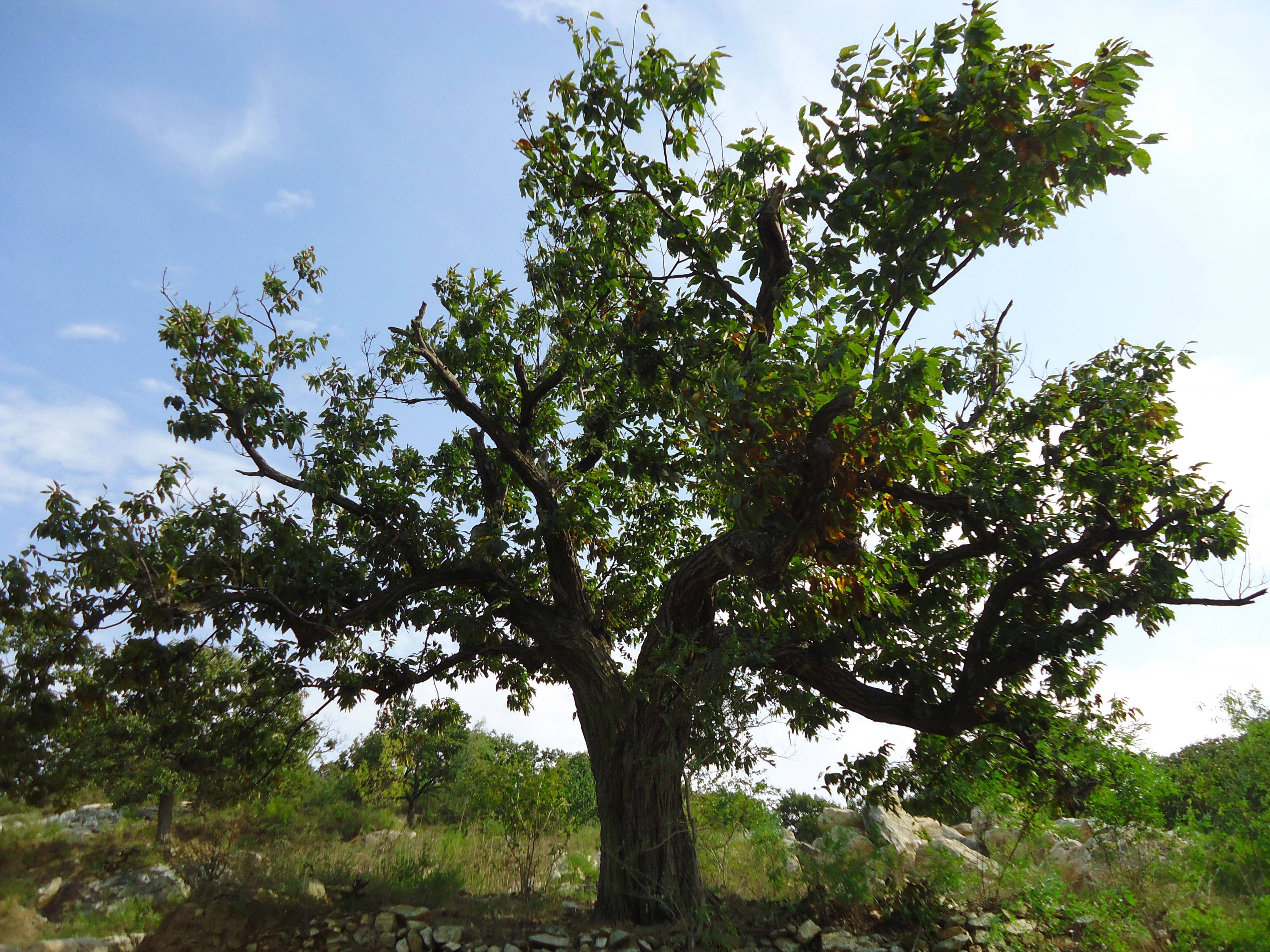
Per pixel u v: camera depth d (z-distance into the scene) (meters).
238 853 12.52
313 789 23.11
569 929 9.05
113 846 20.97
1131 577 10.32
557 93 10.55
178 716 11.42
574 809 14.19
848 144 7.81
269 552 10.30
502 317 13.73
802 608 10.48
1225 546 9.80
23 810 23.55
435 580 11.53
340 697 11.66
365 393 13.27
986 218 7.37
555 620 11.71
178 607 8.81
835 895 9.16
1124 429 10.41
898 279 7.68
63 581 8.78
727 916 9.12
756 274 10.05
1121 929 7.73
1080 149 7.04
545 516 11.65
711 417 7.60
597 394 13.34
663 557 14.44
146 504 9.16
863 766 10.80
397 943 8.61
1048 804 9.74
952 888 8.77
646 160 10.24
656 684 9.89
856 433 7.32
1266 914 6.99
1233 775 10.12
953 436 9.11
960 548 10.78
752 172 10.04
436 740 24.67
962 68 7.34
